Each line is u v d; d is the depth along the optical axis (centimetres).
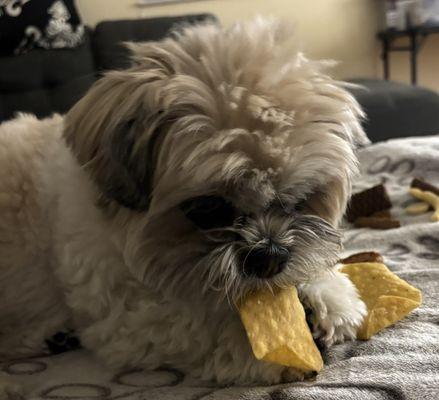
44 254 35
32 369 33
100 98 30
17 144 36
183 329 31
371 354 30
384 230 50
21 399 29
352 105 32
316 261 31
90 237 32
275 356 27
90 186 32
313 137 28
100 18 100
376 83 87
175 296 30
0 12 85
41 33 86
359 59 113
